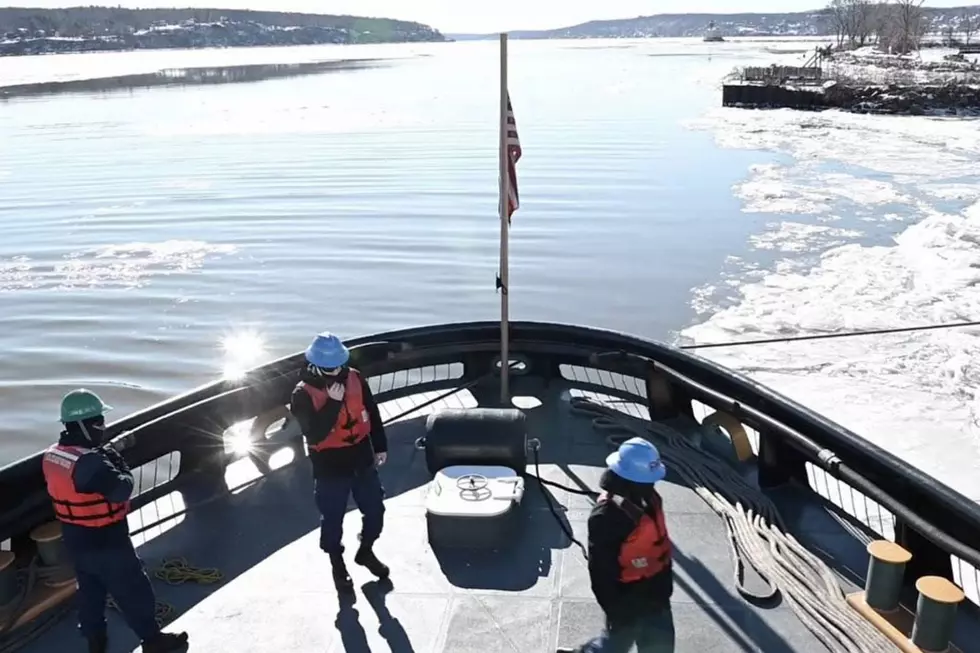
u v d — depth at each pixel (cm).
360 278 2252
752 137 4841
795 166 3784
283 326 1923
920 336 1559
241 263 2408
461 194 3250
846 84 6719
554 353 764
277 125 5722
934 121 5688
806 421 557
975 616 457
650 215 2825
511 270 2264
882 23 12312
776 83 7138
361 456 478
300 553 536
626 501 357
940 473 1035
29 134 5444
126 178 3800
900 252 2223
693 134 4969
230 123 5894
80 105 7456
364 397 476
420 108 6788
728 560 515
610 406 741
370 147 4594
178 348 1795
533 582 497
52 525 502
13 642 460
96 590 424
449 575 507
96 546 407
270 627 466
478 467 565
